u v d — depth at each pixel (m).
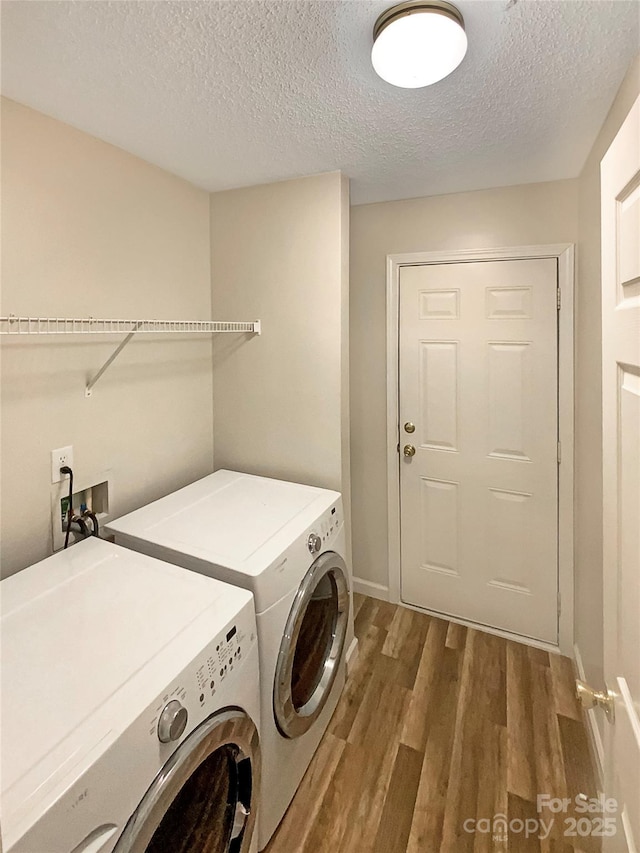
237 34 1.04
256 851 1.25
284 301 2.10
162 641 1.03
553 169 1.92
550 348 2.14
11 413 1.40
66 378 1.56
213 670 1.04
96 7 0.95
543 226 2.09
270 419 2.19
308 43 1.08
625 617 0.79
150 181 1.85
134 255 1.79
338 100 1.34
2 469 1.38
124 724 0.81
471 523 2.41
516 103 1.37
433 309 2.36
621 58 1.15
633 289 0.75
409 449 2.51
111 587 1.25
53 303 1.49
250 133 1.56
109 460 1.74
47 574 1.31
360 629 2.43
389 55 1.03
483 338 2.27
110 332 1.55
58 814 0.69
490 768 1.62
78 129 1.53
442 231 2.28
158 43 1.08
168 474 2.05
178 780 0.89
